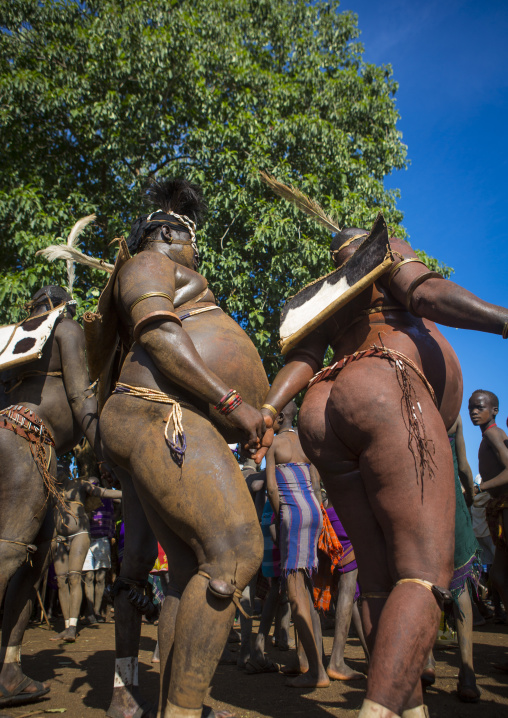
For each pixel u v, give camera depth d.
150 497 1.86
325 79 13.55
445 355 2.15
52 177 11.81
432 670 3.29
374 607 1.90
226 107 11.65
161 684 1.93
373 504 1.83
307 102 13.25
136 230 2.55
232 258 10.64
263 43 14.45
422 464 1.75
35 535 3.09
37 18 12.46
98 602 7.55
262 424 1.93
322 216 2.86
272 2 14.61
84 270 10.56
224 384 1.92
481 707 2.98
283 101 12.54
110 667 4.14
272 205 10.83
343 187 12.07
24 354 3.20
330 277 2.30
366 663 4.35
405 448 1.77
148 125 11.37
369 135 13.97
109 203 11.61
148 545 2.71
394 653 1.53
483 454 4.93
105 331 2.44
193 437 1.85
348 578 4.04
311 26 15.29
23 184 11.12
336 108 13.52
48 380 3.33
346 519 2.01
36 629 6.75
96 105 11.00
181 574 1.93
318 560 4.21
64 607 5.91
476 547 3.33
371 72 14.72
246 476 5.04
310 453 2.06
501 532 4.08
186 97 12.19
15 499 3.01
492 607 6.96
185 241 2.49
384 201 13.00
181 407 1.95
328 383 2.12
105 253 11.42
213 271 10.15
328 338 2.33
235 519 1.76
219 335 2.18
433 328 2.26
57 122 12.06
